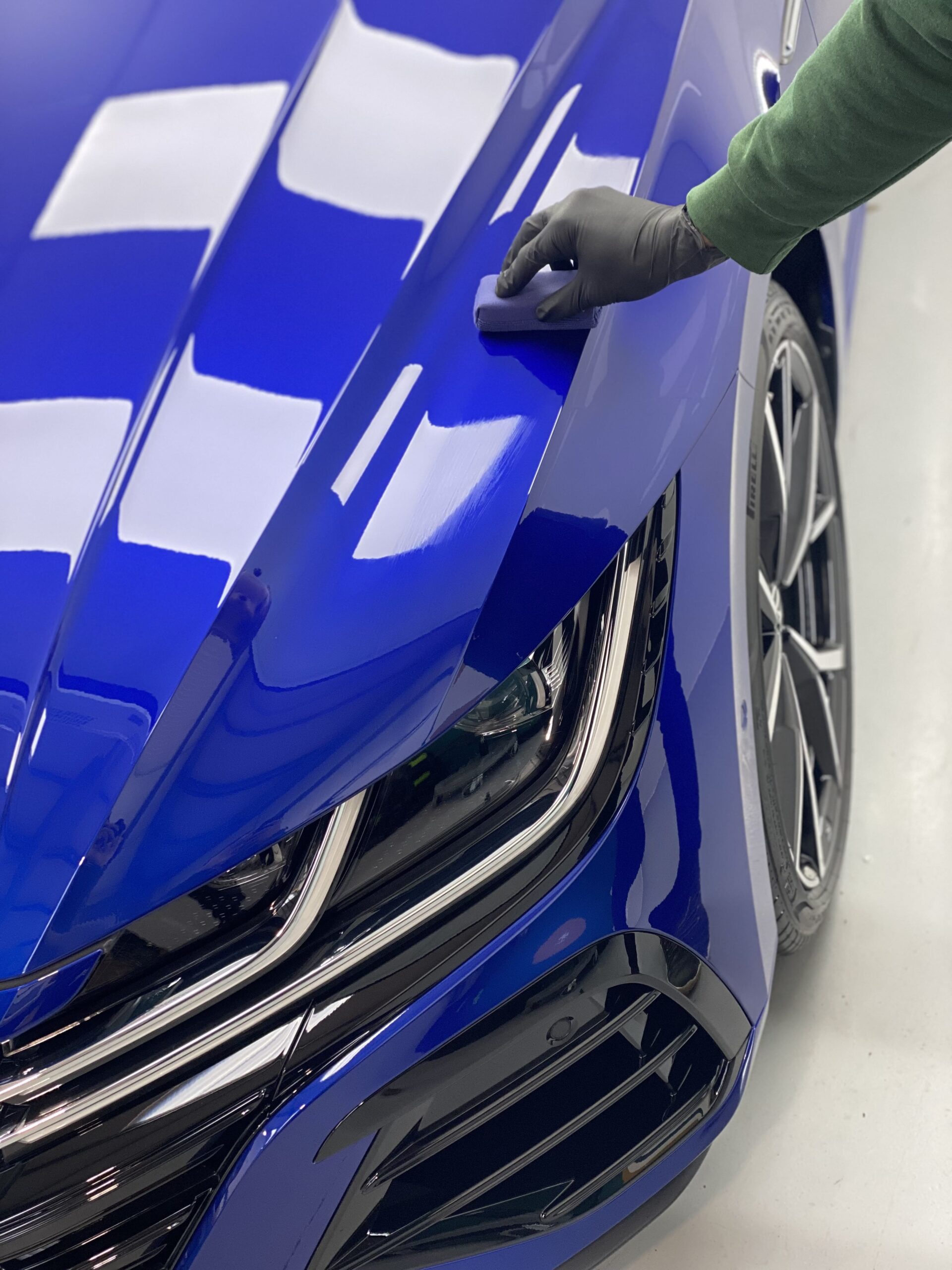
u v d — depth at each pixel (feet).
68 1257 2.53
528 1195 3.20
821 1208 4.02
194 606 2.54
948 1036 4.42
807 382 4.52
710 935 3.19
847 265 5.04
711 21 3.61
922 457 6.42
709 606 3.13
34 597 2.63
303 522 2.64
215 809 2.41
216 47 3.58
